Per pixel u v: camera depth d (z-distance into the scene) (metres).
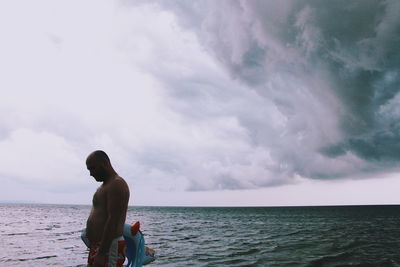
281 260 11.86
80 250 15.06
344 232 27.11
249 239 21.14
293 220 54.94
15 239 19.77
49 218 54.25
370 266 10.71
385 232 26.91
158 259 12.11
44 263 11.23
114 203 2.42
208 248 15.89
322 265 10.82
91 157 2.64
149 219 59.22
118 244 2.43
